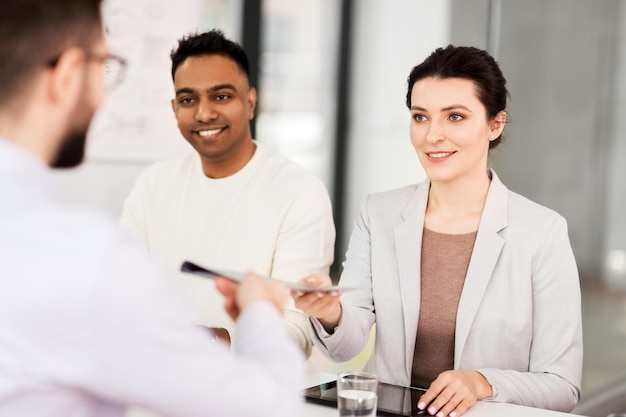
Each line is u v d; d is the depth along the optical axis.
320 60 5.45
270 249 2.44
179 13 3.94
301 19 5.34
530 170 4.02
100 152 3.75
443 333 2.09
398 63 5.20
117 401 0.90
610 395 4.05
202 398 0.90
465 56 2.02
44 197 0.91
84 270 0.85
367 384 1.52
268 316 1.03
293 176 2.49
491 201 2.10
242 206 2.48
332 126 5.52
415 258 2.13
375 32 5.34
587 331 4.10
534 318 2.06
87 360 0.85
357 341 2.03
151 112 3.89
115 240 0.88
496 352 2.05
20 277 0.85
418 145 2.08
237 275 1.20
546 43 4.08
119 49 3.76
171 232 2.56
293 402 0.98
